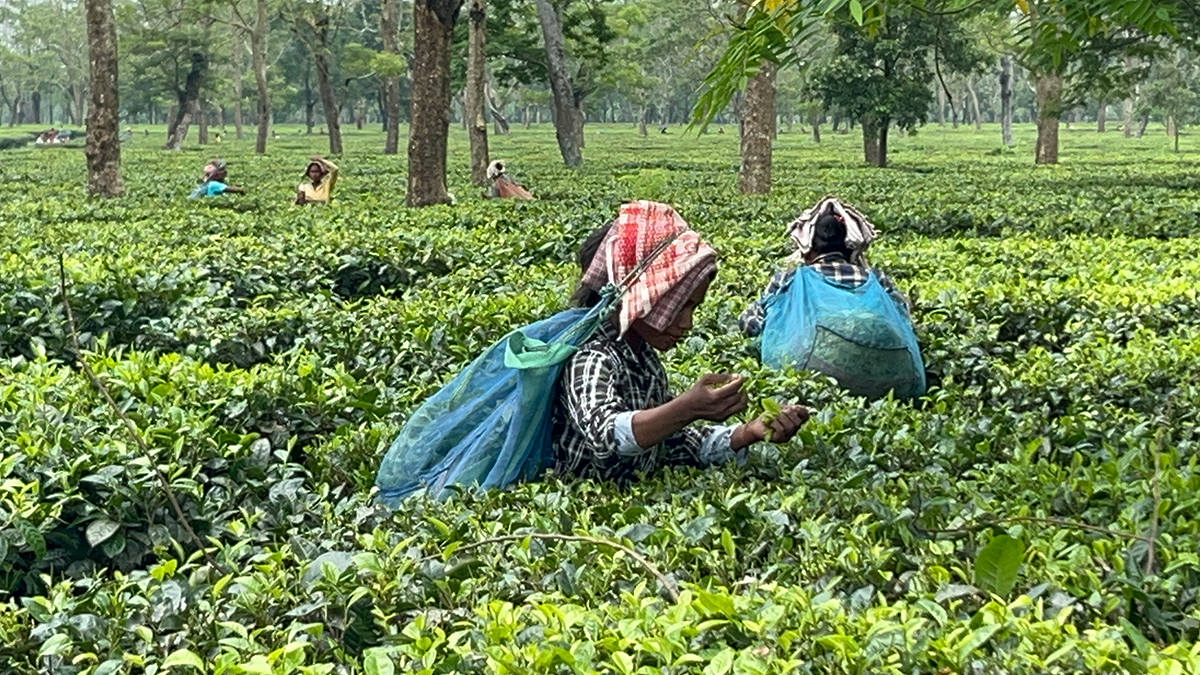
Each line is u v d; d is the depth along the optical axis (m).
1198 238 13.62
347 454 5.34
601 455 4.38
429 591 3.57
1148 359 6.61
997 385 6.69
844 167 39.94
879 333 6.85
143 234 13.51
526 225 14.14
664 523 3.93
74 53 96.44
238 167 39.97
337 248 11.69
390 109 53.16
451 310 8.18
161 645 3.36
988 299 8.78
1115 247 12.10
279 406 6.09
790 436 4.57
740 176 22.77
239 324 8.28
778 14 5.00
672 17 65.25
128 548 4.76
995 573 3.23
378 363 7.36
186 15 54.56
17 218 17.41
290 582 3.68
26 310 9.02
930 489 4.34
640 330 4.48
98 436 5.21
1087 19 5.99
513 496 4.32
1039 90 39.44
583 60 48.34
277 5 54.09
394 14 47.16
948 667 2.74
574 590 3.50
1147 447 5.00
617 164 42.03
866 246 7.27
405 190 25.39
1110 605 3.16
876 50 37.31
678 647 2.85
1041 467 4.48
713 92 5.26
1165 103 52.94
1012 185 26.73
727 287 9.57
